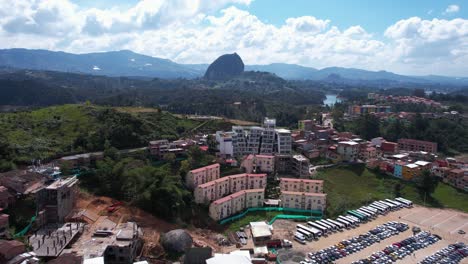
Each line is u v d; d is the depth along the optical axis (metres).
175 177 149.75
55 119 192.12
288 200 153.88
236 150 198.00
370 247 124.94
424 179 174.50
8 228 101.62
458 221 150.50
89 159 151.12
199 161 172.25
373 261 113.75
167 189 132.50
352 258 116.38
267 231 129.12
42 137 167.88
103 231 107.88
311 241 127.88
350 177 187.75
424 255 120.50
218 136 194.62
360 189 178.25
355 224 142.62
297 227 137.88
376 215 154.00
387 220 149.62
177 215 134.00
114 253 99.44
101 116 199.50
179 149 178.12
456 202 169.12
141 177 138.50
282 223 142.50
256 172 181.12
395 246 124.25
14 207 112.69
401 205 164.50
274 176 179.62
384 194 174.88
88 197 133.38
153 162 169.25
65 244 98.06
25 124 179.38
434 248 126.06
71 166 143.12
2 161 134.88
